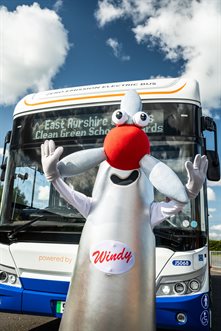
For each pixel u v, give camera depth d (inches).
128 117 108.7
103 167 113.5
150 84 193.5
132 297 102.0
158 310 153.2
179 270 158.7
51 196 184.5
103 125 190.5
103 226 106.0
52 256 170.2
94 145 188.5
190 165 99.6
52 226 176.1
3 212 191.3
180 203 100.3
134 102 113.6
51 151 104.4
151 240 109.3
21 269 173.8
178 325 152.6
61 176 107.1
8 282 175.2
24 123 206.7
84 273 105.1
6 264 177.2
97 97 196.9
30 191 190.9
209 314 159.3
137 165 108.1
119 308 100.9
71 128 195.2
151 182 104.0
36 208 185.2
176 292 156.7
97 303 101.4
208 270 166.2
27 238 177.9
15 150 204.2
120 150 104.4
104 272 102.7
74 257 167.3
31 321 233.0
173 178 101.6
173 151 177.2
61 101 202.5
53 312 163.5
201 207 170.9
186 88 187.9
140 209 108.5
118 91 195.3
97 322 100.6
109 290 101.7
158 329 161.8
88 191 180.9
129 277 102.7
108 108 192.9
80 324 102.3
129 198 108.0
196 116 183.2
